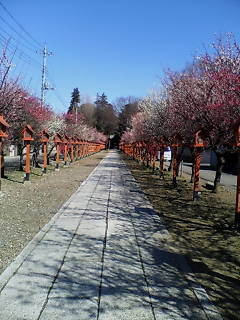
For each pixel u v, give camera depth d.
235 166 25.52
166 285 4.36
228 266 5.08
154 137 20.64
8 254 5.20
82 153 37.47
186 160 40.72
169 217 8.29
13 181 13.41
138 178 17.31
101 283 4.35
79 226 7.16
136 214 8.57
